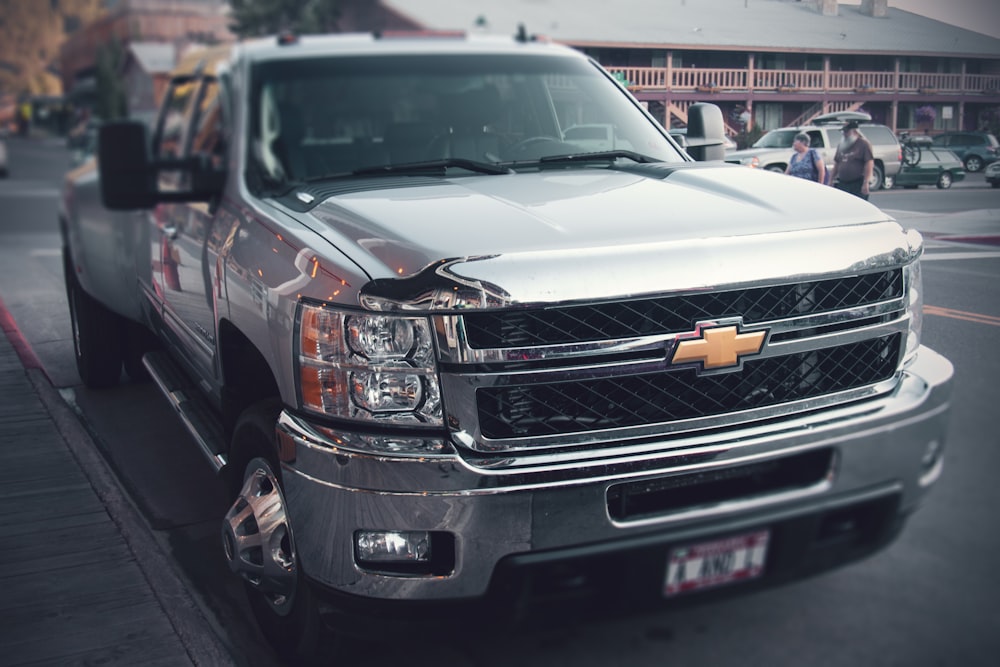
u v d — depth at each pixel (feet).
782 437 7.64
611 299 7.24
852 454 7.89
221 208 10.63
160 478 14.30
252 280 9.00
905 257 8.19
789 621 8.93
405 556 7.47
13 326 23.40
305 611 8.48
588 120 11.81
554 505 7.23
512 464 7.25
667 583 7.64
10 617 9.95
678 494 7.66
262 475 9.05
